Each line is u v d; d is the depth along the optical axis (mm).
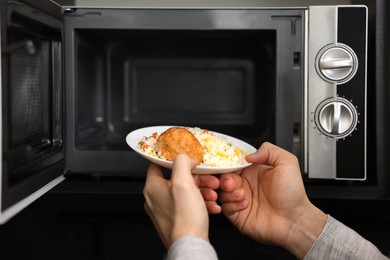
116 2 896
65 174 779
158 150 627
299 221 699
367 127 813
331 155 758
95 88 1027
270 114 978
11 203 549
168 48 1015
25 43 506
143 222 959
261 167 745
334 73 748
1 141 516
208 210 657
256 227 726
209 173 627
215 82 1023
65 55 777
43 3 667
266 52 979
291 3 886
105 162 785
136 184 796
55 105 760
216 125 1020
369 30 804
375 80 771
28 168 607
